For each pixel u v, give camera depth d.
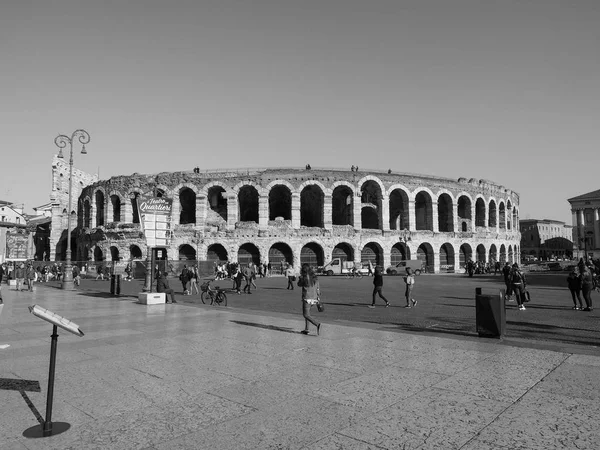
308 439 5.48
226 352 10.52
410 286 20.95
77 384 8.02
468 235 66.31
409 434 5.56
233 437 5.60
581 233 116.25
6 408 6.80
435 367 8.76
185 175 57.09
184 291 30.23
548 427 5.67
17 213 103.94
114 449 5.31
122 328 14.36
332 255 58.44
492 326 11.66
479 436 5.45
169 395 7.34
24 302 24.31
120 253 57.28
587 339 12.38
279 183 57.38
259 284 40.53
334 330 13.45
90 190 64.81
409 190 62.16
